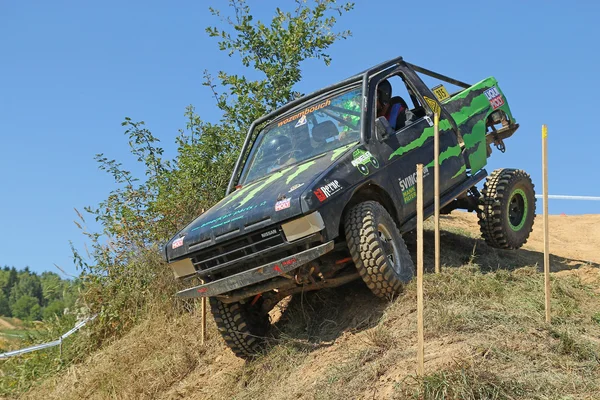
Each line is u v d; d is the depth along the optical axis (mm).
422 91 7172
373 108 6598
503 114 8086
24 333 11336
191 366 7414
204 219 6094
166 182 10031
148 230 9883
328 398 4754
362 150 6141
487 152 8172
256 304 6641
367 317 5832
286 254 5609
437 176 6176
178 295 5906
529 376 4262
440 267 6398
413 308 5508
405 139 6594
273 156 6973
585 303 6102
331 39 10719
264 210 5477
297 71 10602
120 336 9445
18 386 9547
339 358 5371
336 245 5770
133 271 9773
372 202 5844
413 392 4184
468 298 5641
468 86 8445
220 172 9695
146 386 7328
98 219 10008
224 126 10141
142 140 10336
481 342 4699
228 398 6164
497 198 7395
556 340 4863
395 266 5844
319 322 6270
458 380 4145
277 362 5980
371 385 4652
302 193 5355
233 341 6449
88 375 8367
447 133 7117
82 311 10086
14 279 106938
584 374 4398
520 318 5203
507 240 7480
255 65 10734
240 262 5648
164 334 8328
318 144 6641
